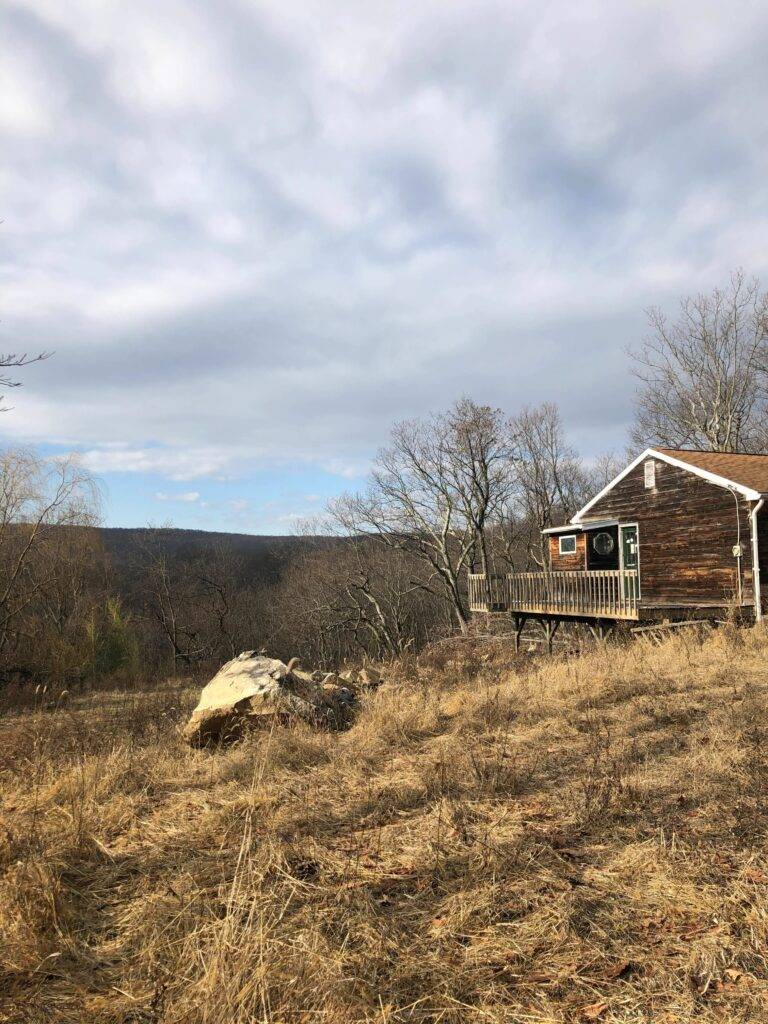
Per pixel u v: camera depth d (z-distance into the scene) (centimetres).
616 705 779
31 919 325
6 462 2605
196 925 310
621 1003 257
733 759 522
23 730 893
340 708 848
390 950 297
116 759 663
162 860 411
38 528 2639
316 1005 254
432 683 1095
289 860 391
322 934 305
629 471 2091
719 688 815
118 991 274
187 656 3641
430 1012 255
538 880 354
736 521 1653
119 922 335
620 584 1598
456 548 3766
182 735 788
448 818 447
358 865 388
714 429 3541
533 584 1973
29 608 2652
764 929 297
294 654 4025
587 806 449
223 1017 239
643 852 380
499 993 266
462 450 3381
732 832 401
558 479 4328
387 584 3722
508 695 860
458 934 308
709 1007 252
